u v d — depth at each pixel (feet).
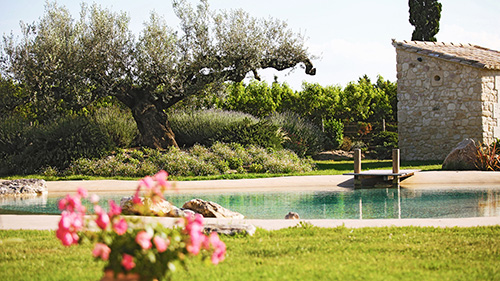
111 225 10.89
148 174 53.01
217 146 59.11
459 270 14.46
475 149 53.62
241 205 32.86
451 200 33.37
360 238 18.83
